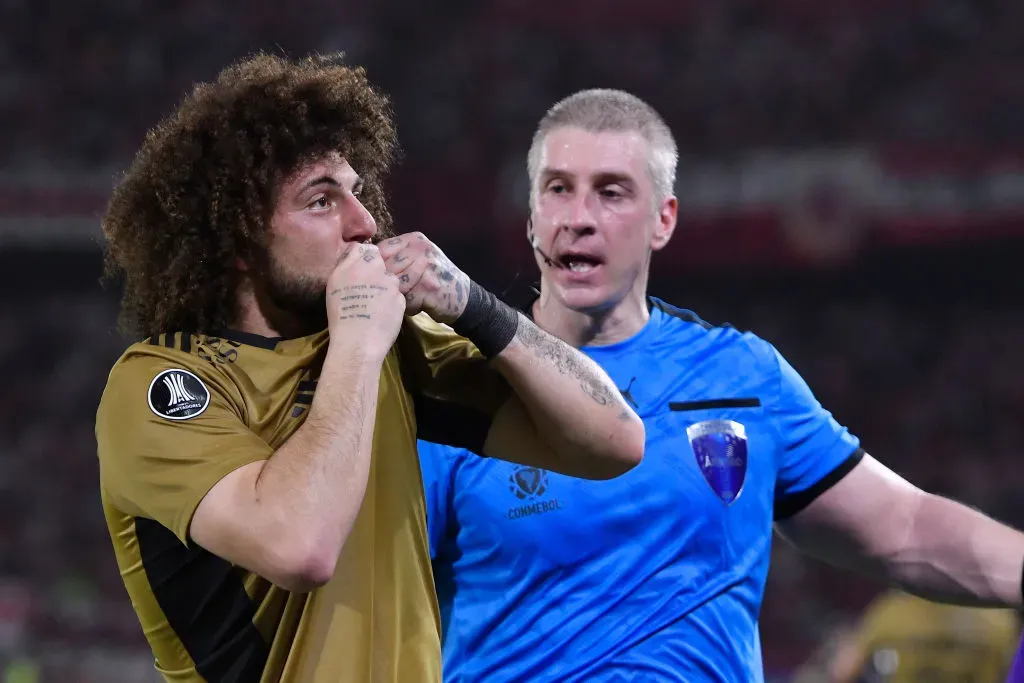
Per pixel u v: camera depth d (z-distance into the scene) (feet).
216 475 24.84
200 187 27.27
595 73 216.95
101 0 223.71
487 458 35.88
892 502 39.29
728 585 36.58
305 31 221.66
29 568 181.27
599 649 35.37
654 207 37.93
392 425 28.37
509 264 199.21
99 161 208.44
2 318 221.66
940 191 187.11
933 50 211.82
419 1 222.48
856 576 160.45
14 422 209.97
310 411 25.54
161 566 26.40
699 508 36.42
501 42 220.64
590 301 37.17
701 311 215.10
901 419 202.69
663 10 221.25
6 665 133.28
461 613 36.40
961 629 71.51
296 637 25.77
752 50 216.13
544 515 35.78
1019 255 200.23
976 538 38.22
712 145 209.05
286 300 27.66
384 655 26.61
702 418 37.35
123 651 137.39
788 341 213.66
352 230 27.71
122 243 28.22
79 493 196.24
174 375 26.23
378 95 29.86
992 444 197.36
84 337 219.00
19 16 223.10
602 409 28.76
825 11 217.77
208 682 26.53
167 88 216.95
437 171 205.57
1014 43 209.87
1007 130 201.26
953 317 212.64
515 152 207.10
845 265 202.18
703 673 35.60
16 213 198.18
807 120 207.62
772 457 38.19
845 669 74.08
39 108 214.69
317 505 24.16
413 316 30.68
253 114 27.30
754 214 192.34
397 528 27.61
